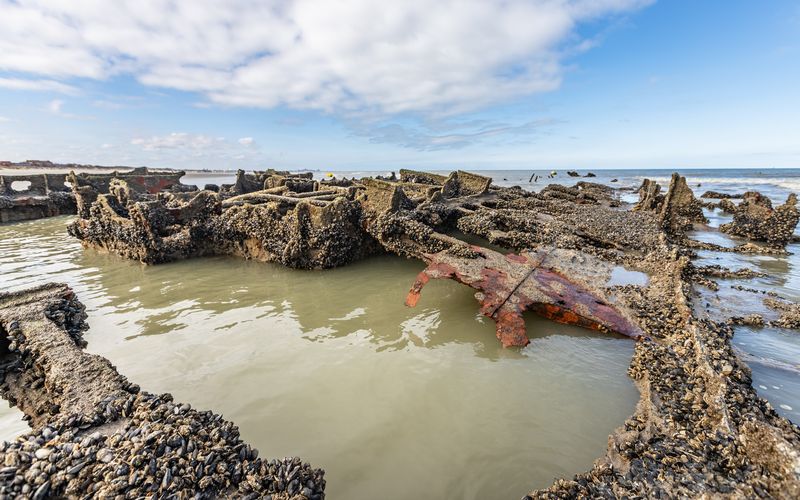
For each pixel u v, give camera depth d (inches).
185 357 287.1
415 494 171.9
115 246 583.2
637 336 300.5
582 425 212.8
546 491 160.9
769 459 149.9
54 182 1241.4
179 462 144.5
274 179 1008.2
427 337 316.5
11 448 145.6
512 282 360.2
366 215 510.0
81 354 225.1
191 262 551.8
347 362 278.7
